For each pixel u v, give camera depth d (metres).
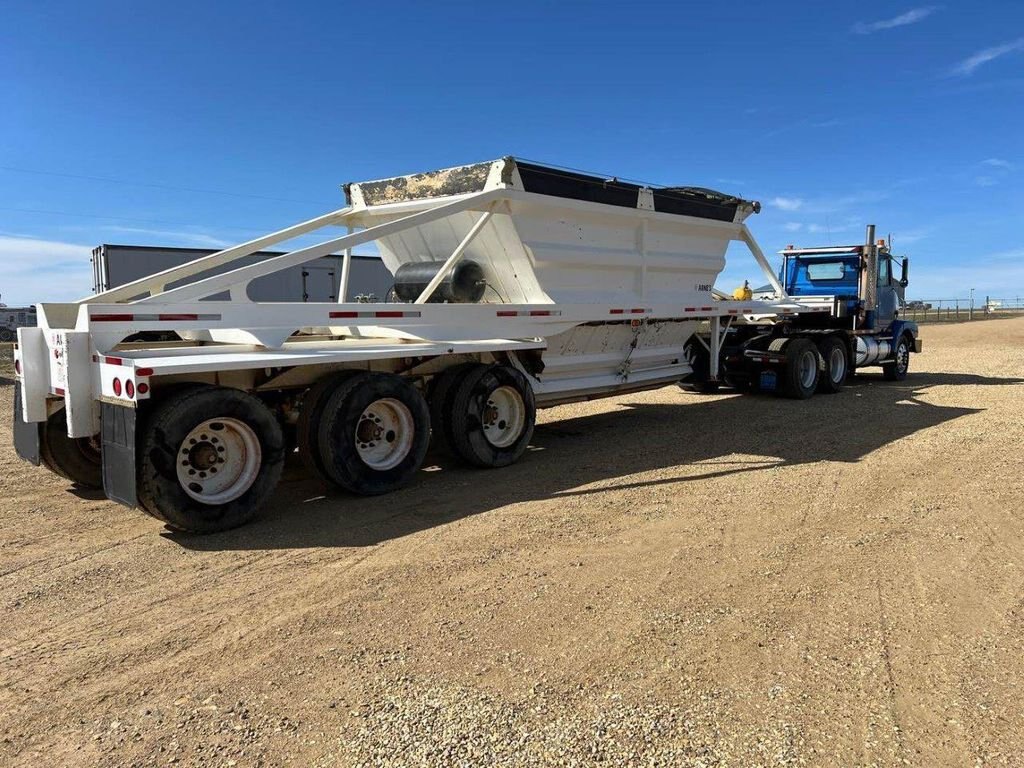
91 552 5.14
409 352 6.72
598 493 6.51
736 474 7.20
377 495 6.48
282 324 6.27
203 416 5.34
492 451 7.46
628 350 9.75
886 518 5.69
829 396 13.69
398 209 8.51
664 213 9.46
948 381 16.08
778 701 3.13
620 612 4.02
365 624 3.91
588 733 2.91
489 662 3.48
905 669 3.39
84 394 5.52
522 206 7.75
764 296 13.41
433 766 2.72
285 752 2.83
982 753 2.77
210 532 5.45
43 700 3.22
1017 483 6.68
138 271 19.86
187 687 3.31
